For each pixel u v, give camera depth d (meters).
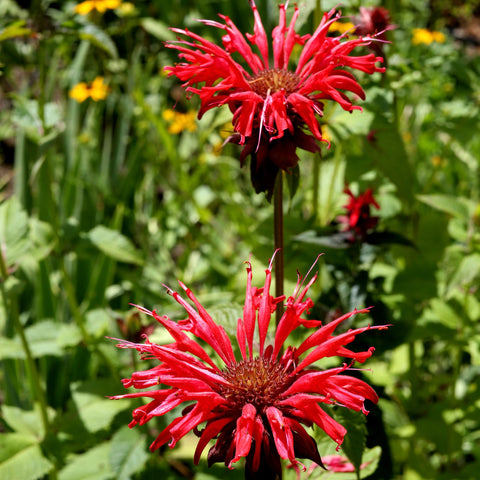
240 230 0.50
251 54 0.30
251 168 0.28
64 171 0.50
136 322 0.36
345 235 0.33
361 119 0.34
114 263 0.45
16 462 0.35
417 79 0.36
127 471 0.34
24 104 0.36
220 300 0.44
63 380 0.44
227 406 0.25
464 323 0.36
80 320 0.38
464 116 0.40
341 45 0.28
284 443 0.24
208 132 0.31
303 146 0.28
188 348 0.26
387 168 0.35
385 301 0.38
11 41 0.44
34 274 0.47
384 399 0.37
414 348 0.38
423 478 0.36
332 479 0.29
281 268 0.29
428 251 0.40
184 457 0.39
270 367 0.26
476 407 0.37
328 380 0.25
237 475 0.34
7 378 0.43
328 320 0.33
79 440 0.37
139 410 0.25
